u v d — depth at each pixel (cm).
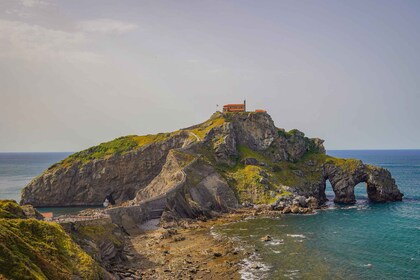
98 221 8081
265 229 10894
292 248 8812
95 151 18900
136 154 17588
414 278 6869
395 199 16662
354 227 11075
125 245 9144
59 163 18450
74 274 5472
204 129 18400
